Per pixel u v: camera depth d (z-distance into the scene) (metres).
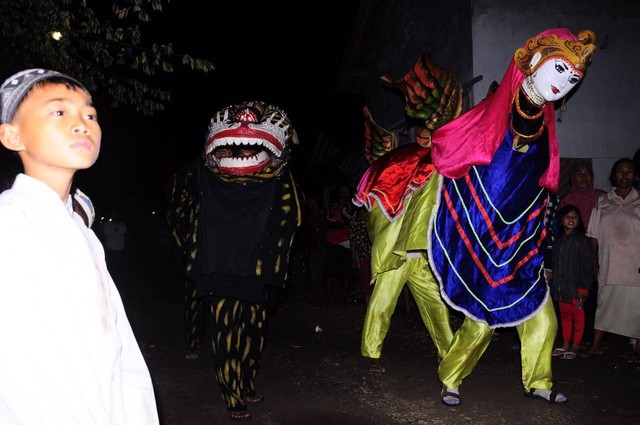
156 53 7.08
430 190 4.82
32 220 1.54
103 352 1.59
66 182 1.66
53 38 7.09
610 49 8.31
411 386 5.39
